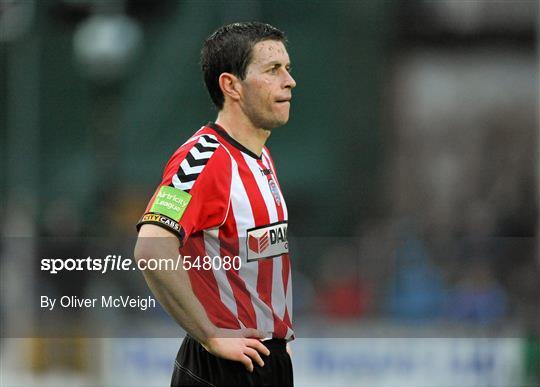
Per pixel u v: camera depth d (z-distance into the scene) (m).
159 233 13.24
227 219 13.81
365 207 59.66
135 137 58.44
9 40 54.69
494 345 28.36
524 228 54.34
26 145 54.53
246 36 14.29
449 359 28.25
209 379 14.12
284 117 14.32
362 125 60.47
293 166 59.53
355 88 60.59
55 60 57.66
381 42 62.09
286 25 59.66
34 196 53.59
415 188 61.72
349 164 60.16
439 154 63.94
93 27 40.88
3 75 55.22
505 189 61.72
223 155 13.92
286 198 59.66
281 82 14.30
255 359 13.76
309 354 28.33
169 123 59.03
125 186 50.16
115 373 29.33
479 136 64.94
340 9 59.84
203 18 59.00
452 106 65.44
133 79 59.16
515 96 66.25
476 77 65.94
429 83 65.06
